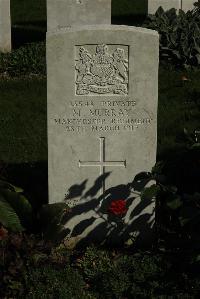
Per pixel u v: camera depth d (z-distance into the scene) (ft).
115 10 22.67
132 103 8.17
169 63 14.74
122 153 8.36
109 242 8.64
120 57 8.01
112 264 7.88
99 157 8.36
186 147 9.02
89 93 8.11
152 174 8.28
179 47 14.74
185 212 7.77
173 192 8.19
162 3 17.21
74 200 8.50
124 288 7.47
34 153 10.83
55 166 8.36
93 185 8.46
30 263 7.68
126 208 8.49
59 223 8.05
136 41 7.95
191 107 12.39
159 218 8.81
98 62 8.01
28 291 7.49
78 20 15.94
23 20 21.61
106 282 7.54
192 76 14.06
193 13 16.83
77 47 7.94
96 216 8.57
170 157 9.21
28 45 16.46
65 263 7.84
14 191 8.39
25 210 8.06
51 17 15.93
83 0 15.79
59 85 8.05
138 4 23.36
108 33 7.91
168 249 8.23
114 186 8.48
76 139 8.27
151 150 8.34
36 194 9.41
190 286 7.49
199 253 7.71
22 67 14.80
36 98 13.21
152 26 15.38
